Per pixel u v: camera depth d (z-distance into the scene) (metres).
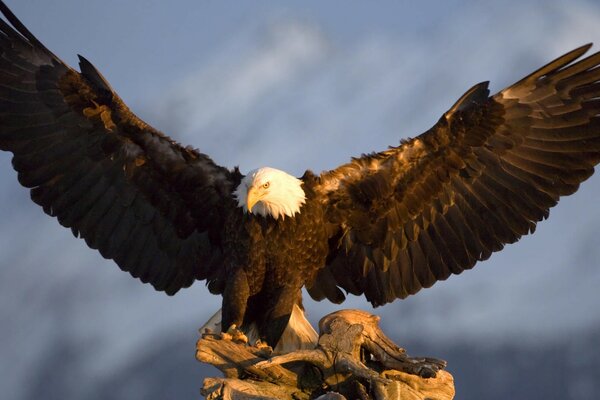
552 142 14.37
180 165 14.44
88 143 14.52
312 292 14.48
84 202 14.61
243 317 14.02
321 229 14.30
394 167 14.31
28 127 14.56
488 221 14.42
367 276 14.58
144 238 14.65
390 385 12.20
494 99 14.31
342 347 12.23
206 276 14.56
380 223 14.47
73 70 14.55
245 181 14.12
